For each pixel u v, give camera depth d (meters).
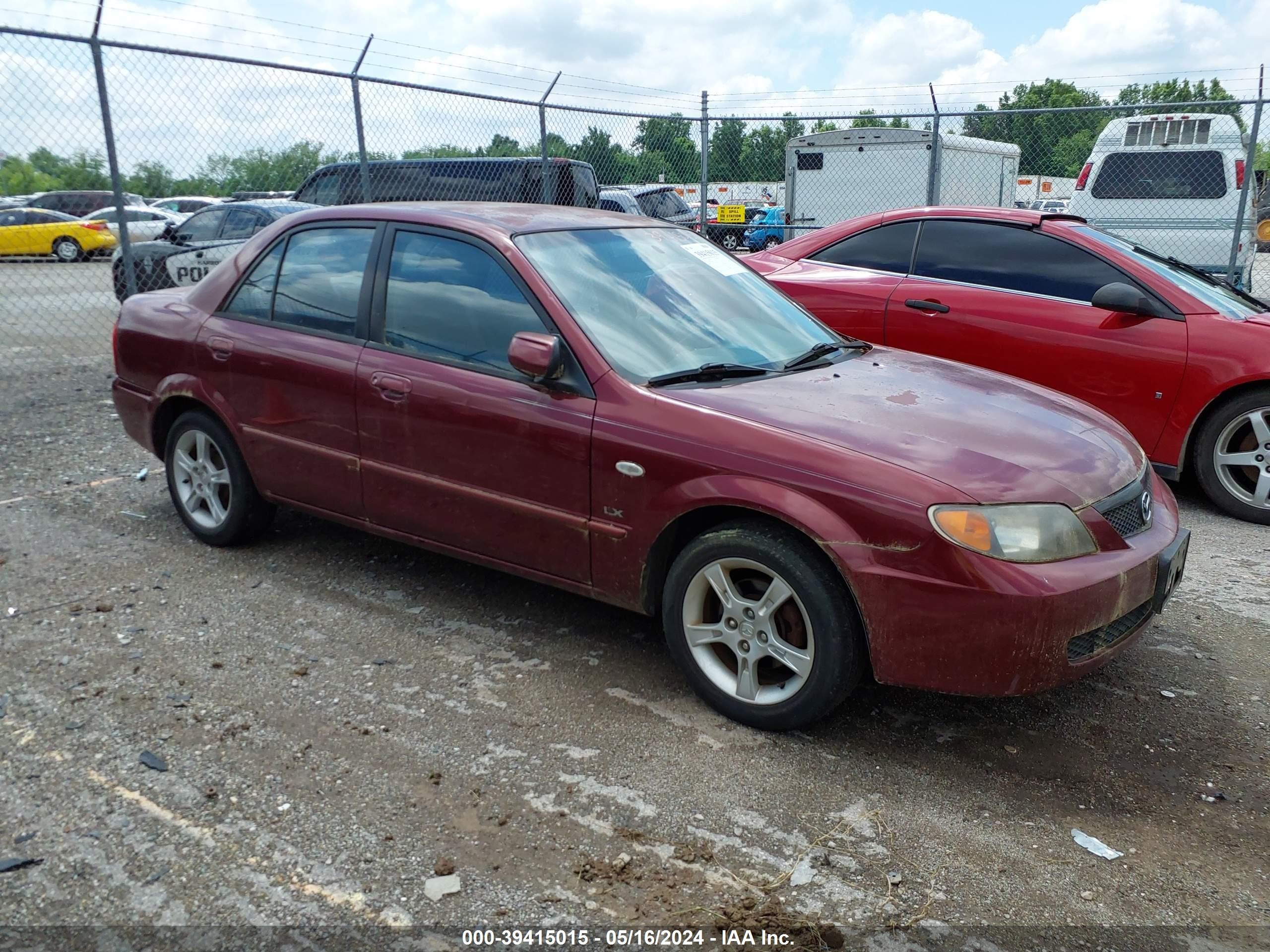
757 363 3.90
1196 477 6.48
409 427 3.94
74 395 8.36
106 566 4.61
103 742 3.16
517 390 3.68
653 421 3.40
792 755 3.21
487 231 3.92
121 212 8.06
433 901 2.51
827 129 17.17
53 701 3.41
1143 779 3.14
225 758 3.09
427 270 4.02
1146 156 12.22
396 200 12.66
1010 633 2.93
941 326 6.32
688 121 12.79
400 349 4.02
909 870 2.68
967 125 16.80
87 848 2.66
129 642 3.87
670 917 2.47
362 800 2.90
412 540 4.12
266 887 2.54
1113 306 5.75
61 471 6.12
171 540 4.98
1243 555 5.17
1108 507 3.22
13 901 2.47
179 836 2.72
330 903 2.49
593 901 2.52
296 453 4.34
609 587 3.60
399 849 2.70
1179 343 5.66
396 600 4.34
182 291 4.98
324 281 4.32
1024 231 6.32
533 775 3.05
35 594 4.29
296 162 9.12
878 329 6.55
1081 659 3.07
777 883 2.61
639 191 18.52
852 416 3.38
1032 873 2.68
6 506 5.41
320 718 3.35
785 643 3.28
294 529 5.18
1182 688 3.73
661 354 3.73
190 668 3.67
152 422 4.89
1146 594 3.25
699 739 3.29
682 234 4.66
